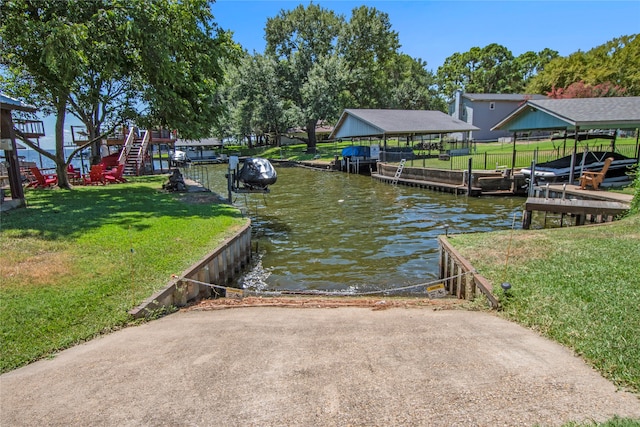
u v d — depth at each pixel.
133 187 17.03
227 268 7.99
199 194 14.72
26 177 18.66
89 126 20.47
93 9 12.72
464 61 68.31
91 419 2.61
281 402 2.72
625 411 2.43
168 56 12.98
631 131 37.03
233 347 3.80
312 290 7.44
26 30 11.82
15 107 10.39
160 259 6.71
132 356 3.65
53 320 4.46
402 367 3.21
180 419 2.56
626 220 9.20
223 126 48.41
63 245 7.12
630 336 3.49
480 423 2.36
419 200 17.83
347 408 2.60
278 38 47.41
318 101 41.62
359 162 31.03
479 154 29.11
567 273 5.48
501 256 6.62
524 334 3.96
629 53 38.06
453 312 5.00
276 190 22.61
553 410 2.47
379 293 7.18
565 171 16.59
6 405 2.84
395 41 50.56
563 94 37.19
